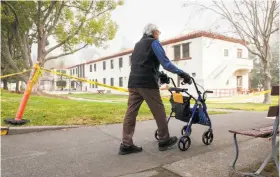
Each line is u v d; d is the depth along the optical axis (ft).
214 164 9.72
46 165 9.71
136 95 11.22
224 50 71.77
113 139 13.65
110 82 111.75
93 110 22.59
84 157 10.69
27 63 50.98
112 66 109.60
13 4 46.47
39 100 29.58
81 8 52.75
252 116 23.36
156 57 10.97
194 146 12.42
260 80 107.14
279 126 8.63
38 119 17.39
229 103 50.57
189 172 8.95
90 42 51.96
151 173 8.95
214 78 68.74
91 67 132.05
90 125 17.13
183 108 12.07
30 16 48.70
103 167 9.53
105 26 54.70
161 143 11.57
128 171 9.14
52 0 47.80
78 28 52.49
